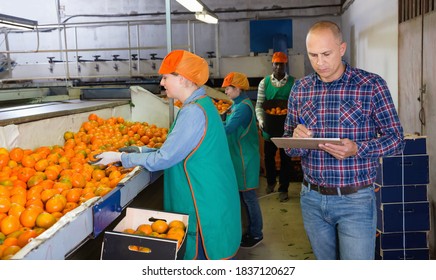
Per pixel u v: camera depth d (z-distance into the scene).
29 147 2.39
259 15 8.72
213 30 8.84
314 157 1.81
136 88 4.14
